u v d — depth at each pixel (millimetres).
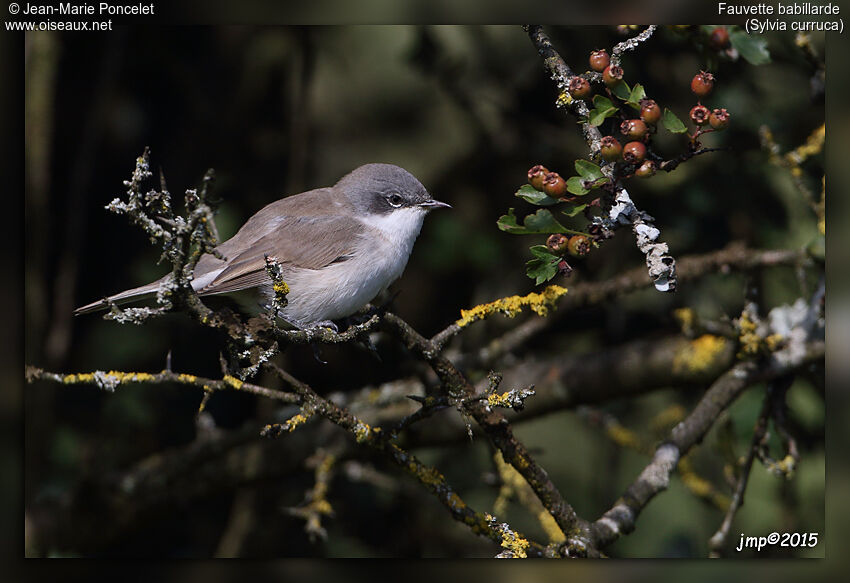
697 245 10320
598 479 11227
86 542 9820
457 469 11094
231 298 8812
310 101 11867
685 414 11039
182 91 11820
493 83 11398
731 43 6965
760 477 10250
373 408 9930
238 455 10070
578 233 5418
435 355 6141
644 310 11008
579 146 10883
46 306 10508
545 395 9523
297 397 5852
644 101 5199
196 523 11469
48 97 10031
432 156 12195
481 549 10680
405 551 10930
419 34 10773
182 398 11133
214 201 5066
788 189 10055
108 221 11305
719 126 5113
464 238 11281
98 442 10641
